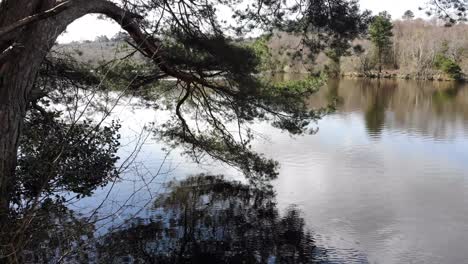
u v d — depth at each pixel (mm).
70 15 4930
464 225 9375
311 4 8359
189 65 7840
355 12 8398
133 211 8914
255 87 8289
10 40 4539
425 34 57312
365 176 13281
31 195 4078
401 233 8938
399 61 59219
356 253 7984
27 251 3633
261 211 10094
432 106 30469
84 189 4762
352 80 52250
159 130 11055
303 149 16812
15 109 4324
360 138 19297
